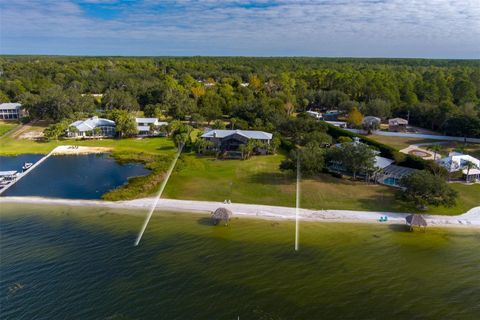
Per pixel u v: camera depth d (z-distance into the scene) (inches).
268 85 7445.9
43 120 5762.8
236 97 6353.3
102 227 2354.8
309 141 4133.9
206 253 2048.5
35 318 1510.8
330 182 3198.8
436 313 1601.9
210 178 3292.3
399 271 1924.2
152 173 3417.8
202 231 2324.1
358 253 2101.4
